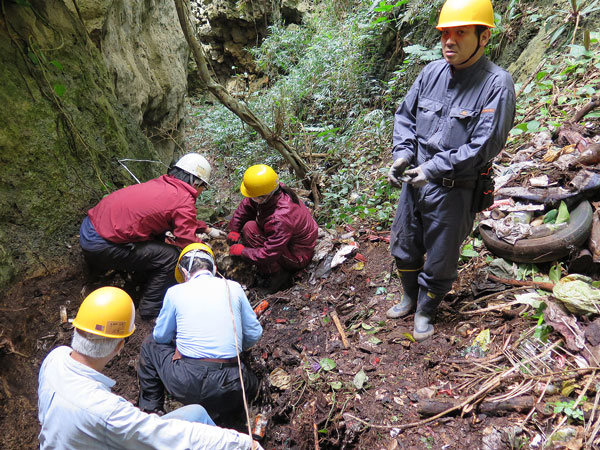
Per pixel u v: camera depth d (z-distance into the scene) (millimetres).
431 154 2373
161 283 3492
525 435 2090
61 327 3227
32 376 2963
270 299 3721
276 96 7289
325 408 2543
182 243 3455
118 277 3678
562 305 2475
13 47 3492
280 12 10266
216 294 2678
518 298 2680
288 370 2953
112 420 1738
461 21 2027
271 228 3648
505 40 4898
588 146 3045
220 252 4078
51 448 1790
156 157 5062
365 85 6629
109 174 4098
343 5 8781
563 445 1952
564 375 2230
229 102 4488
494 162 3666
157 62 6043
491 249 3043
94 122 4047
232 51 10555
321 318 3346
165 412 3018
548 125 3646
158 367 2740
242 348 2943
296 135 5910
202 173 3543
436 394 2422
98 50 4422
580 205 2828
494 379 2348
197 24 10359
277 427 2645
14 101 3383
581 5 3908
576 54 3713
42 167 3488
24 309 3137
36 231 3398
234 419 2812
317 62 7191
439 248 2477
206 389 2572
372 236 3975
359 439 2361
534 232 2848
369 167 5062
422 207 2445
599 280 2641
